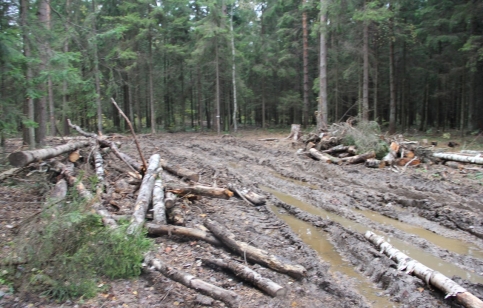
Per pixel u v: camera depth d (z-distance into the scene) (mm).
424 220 6992
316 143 15289
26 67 8914
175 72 30203
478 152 11789
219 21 24156
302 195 8766
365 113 16922
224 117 33344
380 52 24359
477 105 20781
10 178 7918
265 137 22875
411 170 11031
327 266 4977
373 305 4020
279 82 32719
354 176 10453
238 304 3775
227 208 7223
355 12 16156
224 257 4895
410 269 4582
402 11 21172
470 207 7457
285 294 4043
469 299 3801
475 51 16250
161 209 5922
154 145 18016
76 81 10148
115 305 3617
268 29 29781
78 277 3740
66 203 4465
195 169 11414
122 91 31266
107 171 9258
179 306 3684
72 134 23672
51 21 11258
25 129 11898
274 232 6199
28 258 3824
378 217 7246
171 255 4844
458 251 5609
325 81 18375
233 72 26219
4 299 3541
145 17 25094
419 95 28531
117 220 5387
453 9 17875
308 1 19562
